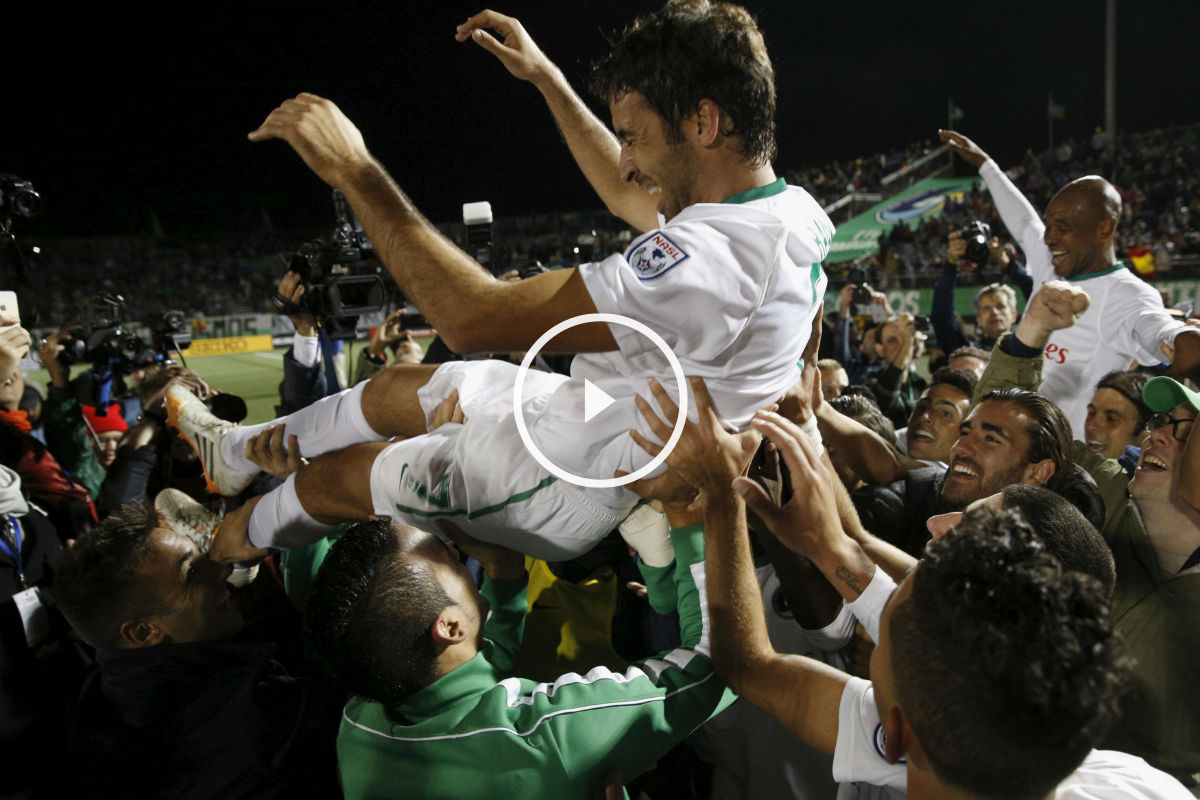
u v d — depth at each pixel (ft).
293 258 8.55
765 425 4.50
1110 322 10.18
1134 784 3.39
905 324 14.29
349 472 5.83
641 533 5.76
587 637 6.78
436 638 4.43
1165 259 40.57
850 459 7.77
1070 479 6.42
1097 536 4.64
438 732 4.45
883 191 81.25
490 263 10.11
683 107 4.37
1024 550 2.88
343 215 8.29
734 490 4.55
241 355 73.72
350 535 4.58
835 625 5.57
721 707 5.06
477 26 6.53
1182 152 66.90
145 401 10.87
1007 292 15.24
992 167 12.90
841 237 74.90
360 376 15.37
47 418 13.26
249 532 6.18
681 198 4.70
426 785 4.38
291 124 4.42
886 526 7.27
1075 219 10.35
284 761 5.89
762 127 4.46
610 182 6.68
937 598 2.89
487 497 5.24
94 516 10.41
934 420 10.04
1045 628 2.66
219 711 5.66
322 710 6.77
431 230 4.47
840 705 4.10
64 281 94.17
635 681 4.76
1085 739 2.72
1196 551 5.59
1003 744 2.72
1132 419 8.75
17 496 7.27
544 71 6.59
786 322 4.46
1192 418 5.81
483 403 5.55
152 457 10.89
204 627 5.93
